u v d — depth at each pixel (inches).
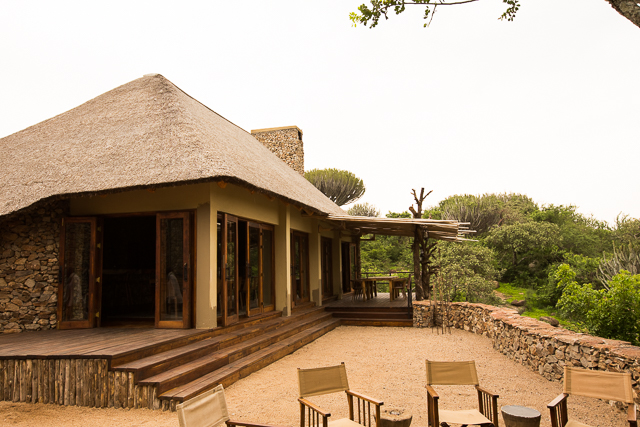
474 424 142.3
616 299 320.2
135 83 454.3
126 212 322.3
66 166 324.8
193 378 226.2
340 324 510.0
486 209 1230.9
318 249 556.1
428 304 485.1
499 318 345.7
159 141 321.7
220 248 321.7
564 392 143.9
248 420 183.0
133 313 426.6
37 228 324.5
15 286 316.5
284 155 892.6
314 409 135.3
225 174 265.3
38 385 207.2
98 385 201.5
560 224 1224.2
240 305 361.4
